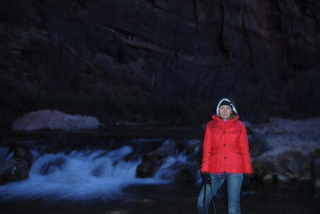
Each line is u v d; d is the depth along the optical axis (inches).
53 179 251.8
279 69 1784.0
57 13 988.6
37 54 819.4
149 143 338.6
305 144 294.0
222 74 1063.6
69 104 647.1
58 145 331.9
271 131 379.2
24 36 828.0
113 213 167.6
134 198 197.0
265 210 174.4
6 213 170.1
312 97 1334.9
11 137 369.7
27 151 291.6
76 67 856.9
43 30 919.0
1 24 821.2
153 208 177.9
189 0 1533.0
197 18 1536.7
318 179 241.6
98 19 1186.6
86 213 168.9
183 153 305.0
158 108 747.4
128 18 1286.9
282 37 1942.7
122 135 402.0
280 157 270.2
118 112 692.7
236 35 1648.6
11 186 234.1
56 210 174.9
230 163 128.6
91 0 1167.6
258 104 1098.1
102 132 448.1
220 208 179.3
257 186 235.9
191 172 264.8
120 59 1111.6
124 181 258.7
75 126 509.4
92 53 1018.1
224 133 131.3
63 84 770.8
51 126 480.4
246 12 1768.0
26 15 896.9
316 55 2071.9
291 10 2001.7
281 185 239.5
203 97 964.6
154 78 949.8
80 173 275.7
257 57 1729.8
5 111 568.4
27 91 687.1
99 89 876.0
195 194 214.2
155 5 1406.3
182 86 916.0
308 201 193.0
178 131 479.2
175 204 186.5
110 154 306.0
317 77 1373.0
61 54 832.3
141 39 1331.2
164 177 265.7
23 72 751.1
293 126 394.6
